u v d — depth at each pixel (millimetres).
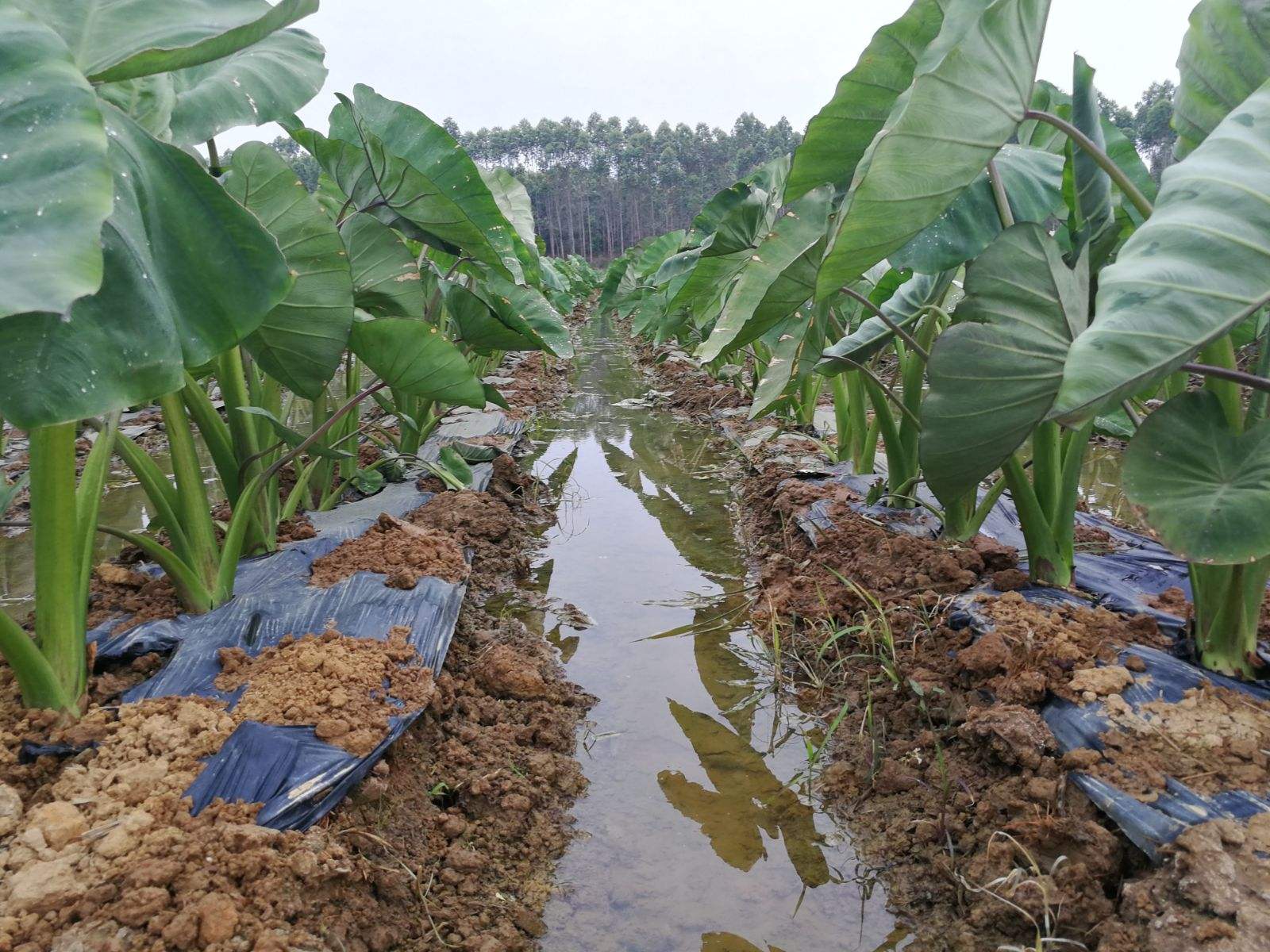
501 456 4750
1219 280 1341
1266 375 1824
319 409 3463
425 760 2078
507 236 3619
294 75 2609
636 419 7129
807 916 1751
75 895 1367
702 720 2494
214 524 2768
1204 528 1602
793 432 5352
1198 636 2016
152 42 1600
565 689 2609
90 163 1155
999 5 1604
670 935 1708
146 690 1969
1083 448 2469
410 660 2232
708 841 1982
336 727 1817
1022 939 1574
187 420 2375
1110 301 1395
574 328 16812
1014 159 2582
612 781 2213
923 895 1764
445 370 2818
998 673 2111
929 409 2121
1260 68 1941
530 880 1852
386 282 3123
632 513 4512
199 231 1602
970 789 1926
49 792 1620
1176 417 1653
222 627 2283
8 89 1184
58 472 1753
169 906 1383
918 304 3562
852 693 2494
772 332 3881
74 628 1866
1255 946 1273
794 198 2686
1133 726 1759
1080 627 2143
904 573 2861
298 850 1537
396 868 1738
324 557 2799
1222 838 1447
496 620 3059
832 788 2139
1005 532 3250
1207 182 1430
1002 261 1946
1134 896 1447
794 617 2980
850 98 2293
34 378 1295
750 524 4152
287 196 2322
